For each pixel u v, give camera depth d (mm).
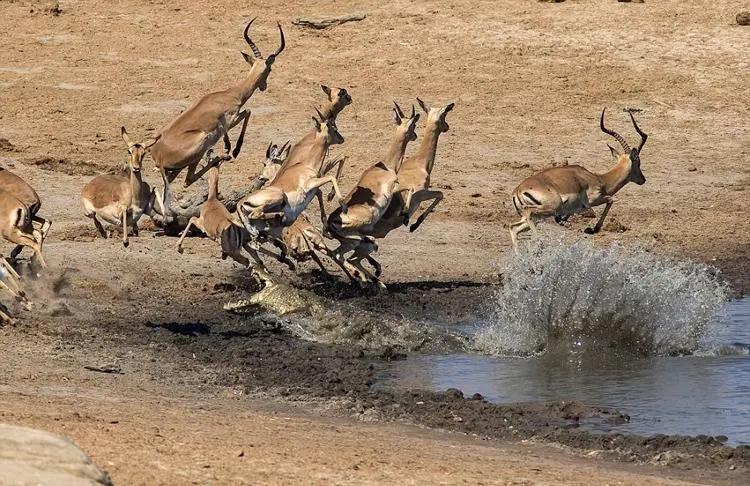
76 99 95875
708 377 48156
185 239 68562
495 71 103188
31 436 25094
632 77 102688
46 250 64062
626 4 115625
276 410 40969
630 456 37250
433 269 66625
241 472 29438
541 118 95500
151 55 105000
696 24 111812
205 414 38500
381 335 53000
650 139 93188
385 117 94750
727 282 63750
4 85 97938
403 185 61219
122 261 63281
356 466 31250
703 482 34594
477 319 57531
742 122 96312
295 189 55312
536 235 65062
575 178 66188
